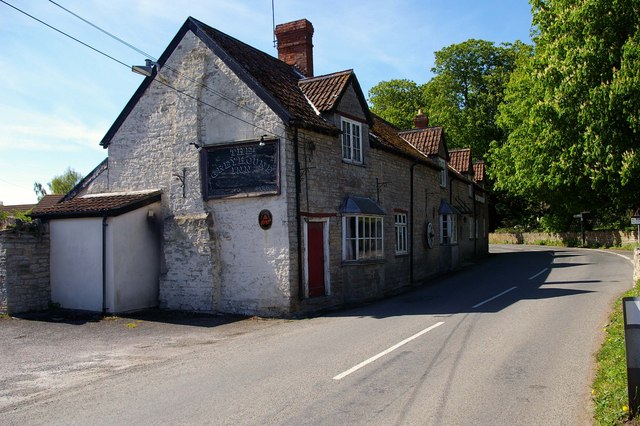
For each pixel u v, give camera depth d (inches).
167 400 268.5
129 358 382.0
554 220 1950.1
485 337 393.4
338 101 661.9
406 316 516.7
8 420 249.0
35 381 323.3
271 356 362.3
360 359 339.6
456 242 1122.0
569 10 853.8
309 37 850.8
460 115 1894.7
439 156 1077.1
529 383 280.2
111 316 569.3
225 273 599.8
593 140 844.0
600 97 797.2
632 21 796.0
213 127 611.8
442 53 1977.1
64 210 607.2
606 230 1781.5
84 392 293.4
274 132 578.2
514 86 1427.2
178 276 616.1
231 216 599.5
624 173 798.5
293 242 576.1
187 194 620.7
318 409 246.1
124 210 592.1
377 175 772.6
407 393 266.7
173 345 427.8
